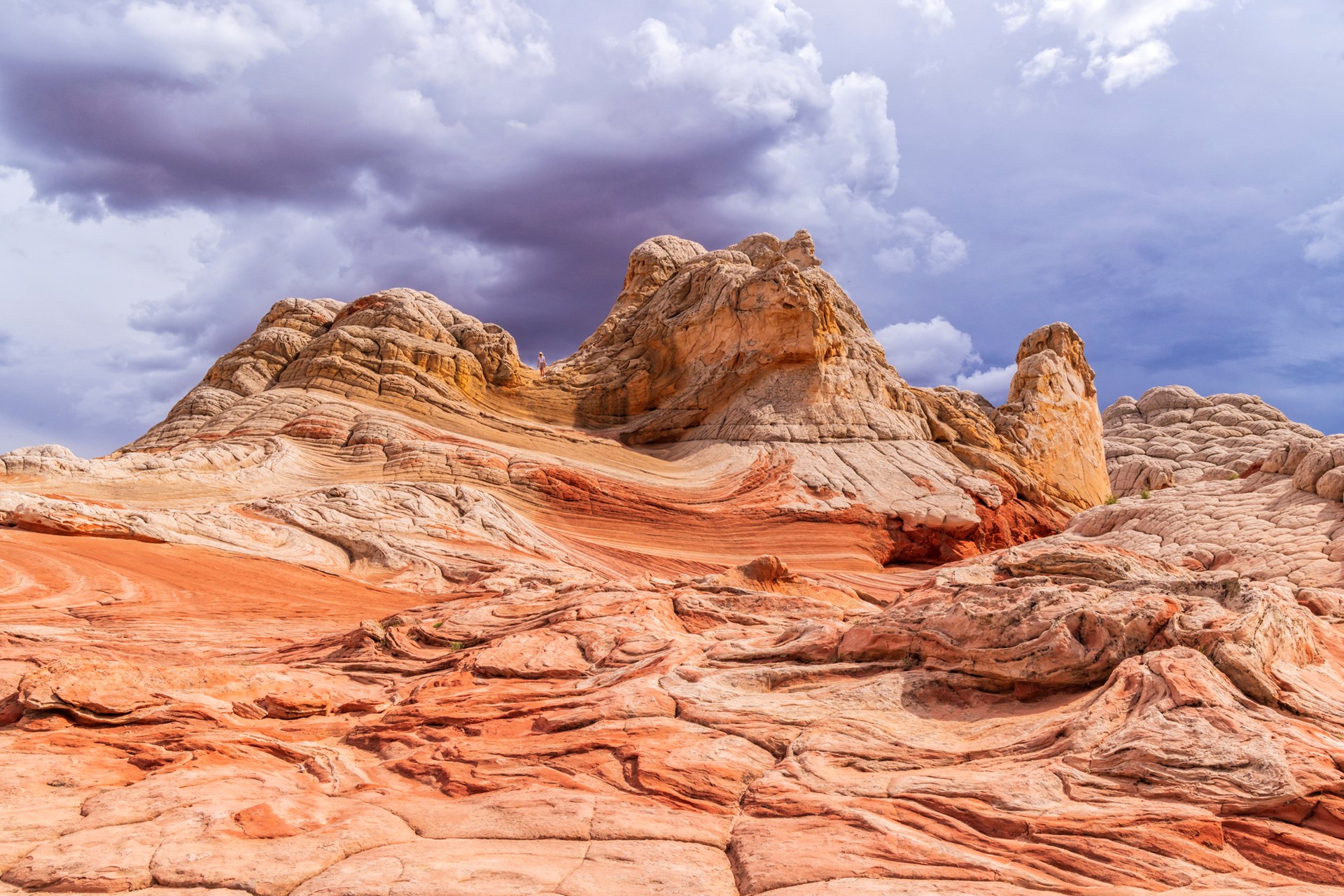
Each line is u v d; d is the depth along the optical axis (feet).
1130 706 22.22
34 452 95.96
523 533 98.02
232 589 70.44
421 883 17.07
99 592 64.69
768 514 113.09
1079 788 19.49
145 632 53.78
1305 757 18.45
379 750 29.12
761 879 17.03
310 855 18.52
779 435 128.06
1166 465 191.11
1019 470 136.46
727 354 141.18
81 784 23.72
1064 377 155.02
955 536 116.78
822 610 44.65
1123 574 30.50
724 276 146.72
